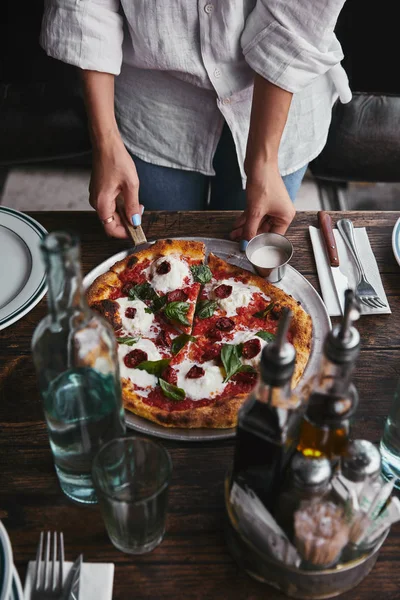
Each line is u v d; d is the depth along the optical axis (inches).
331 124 89.6
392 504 26.4
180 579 30.7
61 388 29.8
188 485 34.4
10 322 42.8
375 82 91.1
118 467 31.5
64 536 32.2
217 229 50.6
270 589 30.3
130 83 64.7
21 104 89.0
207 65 57.6
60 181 112.1
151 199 72.8
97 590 29.5
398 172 93.0
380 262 48.0
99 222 51.1
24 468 35.2
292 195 71.4
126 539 30.6
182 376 40.2
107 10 53.6
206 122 64.5
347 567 27.6
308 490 26.7
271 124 52.2
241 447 27.6
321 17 49.4
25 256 47.2
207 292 46.0
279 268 45.0
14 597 27.6
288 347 24.3
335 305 44.5
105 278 45.4
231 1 52.4
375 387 39.6
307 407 26.9
